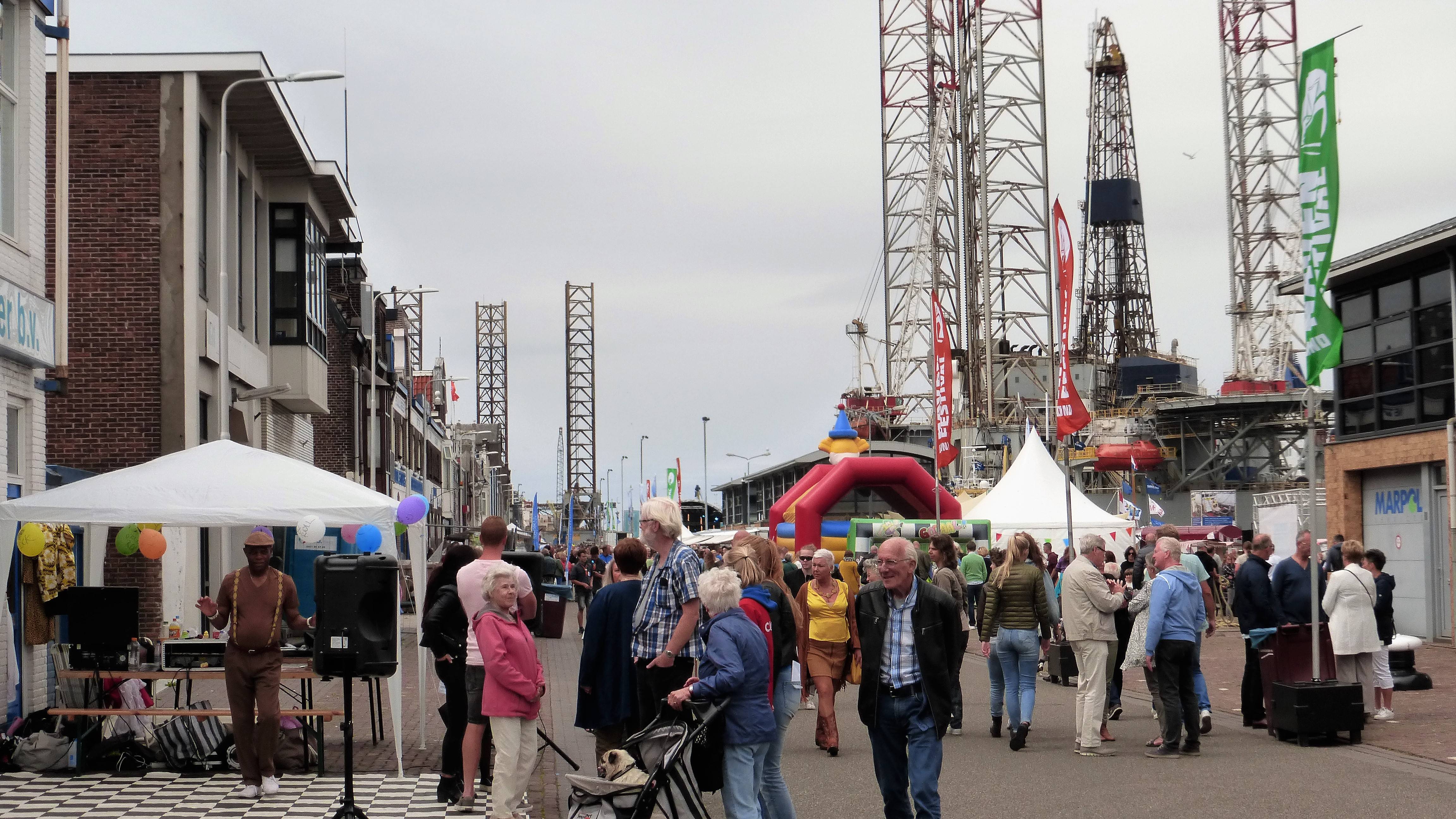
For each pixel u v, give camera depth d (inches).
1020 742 506.0
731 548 374.3
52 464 802.8
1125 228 4392.2
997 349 3073.3
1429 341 986.1
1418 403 997.8
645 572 405.1
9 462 549.0
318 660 352.5
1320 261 529.0
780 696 344.2
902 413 3063.5
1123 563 939.3
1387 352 1039.0
